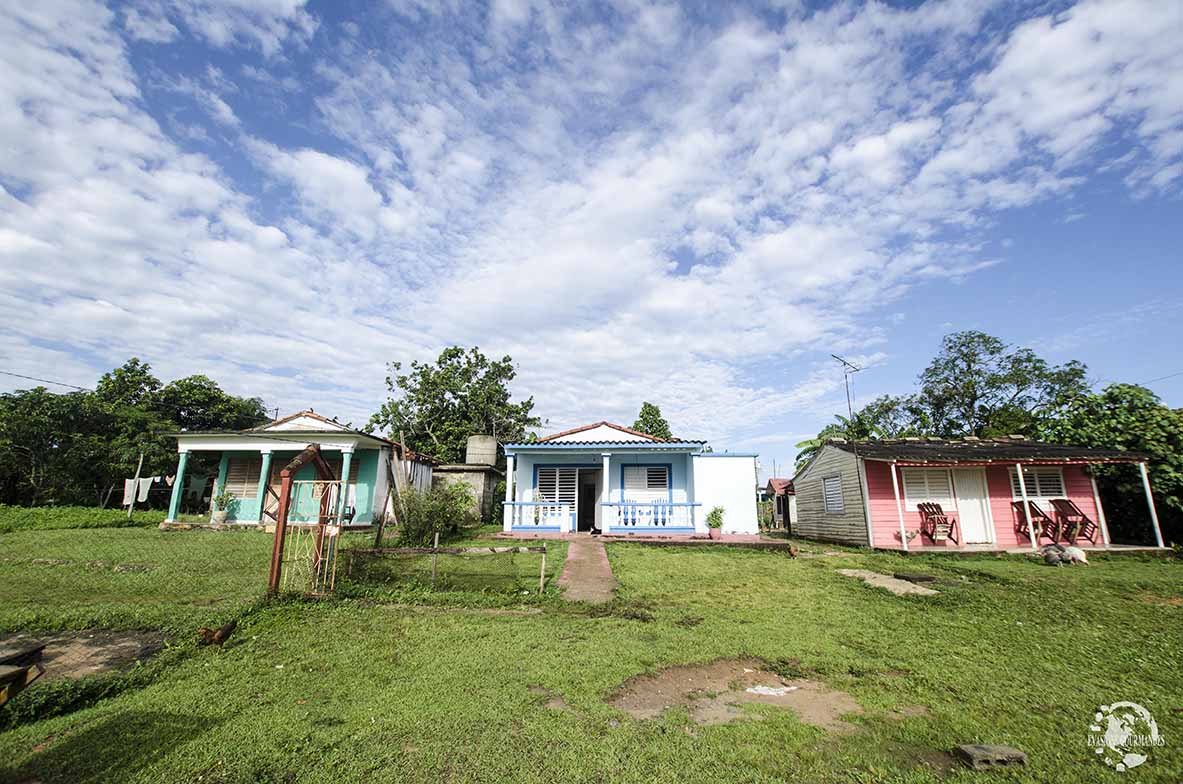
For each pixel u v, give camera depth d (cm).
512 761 392
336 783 363
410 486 1795
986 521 1678
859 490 1744
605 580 1073
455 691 520
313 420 2159
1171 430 1608
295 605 825
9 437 2394
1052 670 588
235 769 378
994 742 425
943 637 714
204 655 617
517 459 1961
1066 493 1716
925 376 3628
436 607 854
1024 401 3359
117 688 512
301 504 2108
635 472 1925
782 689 544
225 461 2209
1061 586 1046
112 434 2742
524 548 960
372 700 498
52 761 385
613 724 459
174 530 1839
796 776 378
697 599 929
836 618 805
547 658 618
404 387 3509
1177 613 837
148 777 367
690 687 549
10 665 439
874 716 475
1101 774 378
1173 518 1595
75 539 1561
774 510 3744
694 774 378
